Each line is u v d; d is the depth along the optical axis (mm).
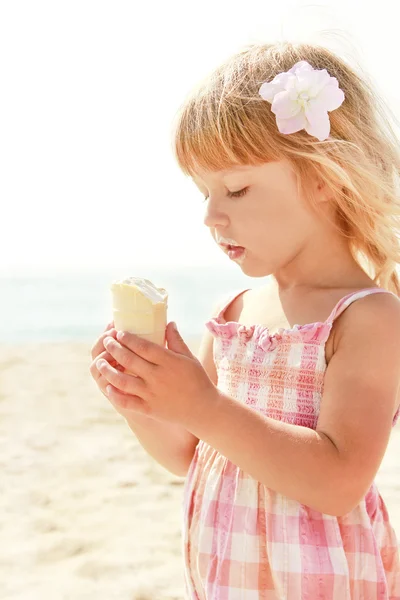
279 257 1649
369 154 1771
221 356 1760
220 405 1487
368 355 1513
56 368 8281
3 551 3432
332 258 1697
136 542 3518
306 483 1432
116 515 3859
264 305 1809
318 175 1642
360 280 1698
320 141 1635
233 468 1643
